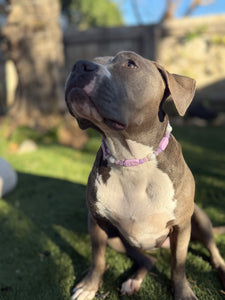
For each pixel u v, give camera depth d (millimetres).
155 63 516
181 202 517
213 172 1228
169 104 2174
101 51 2561
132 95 460
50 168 1317
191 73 2396
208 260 679
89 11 5984
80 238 784
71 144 1659
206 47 2346
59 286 607
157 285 604
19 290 597
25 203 990
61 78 1854
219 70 2330
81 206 961
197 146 1604
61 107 1842
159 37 2430
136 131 477
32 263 687
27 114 1848
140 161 492
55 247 747
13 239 782
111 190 524
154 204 512
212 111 2301
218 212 900
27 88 1841
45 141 1720
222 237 754
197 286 601
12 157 1482
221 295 577
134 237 558
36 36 1791
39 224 854
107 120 448
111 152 511
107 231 588
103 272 604
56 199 1014
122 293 576
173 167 508
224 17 2258
